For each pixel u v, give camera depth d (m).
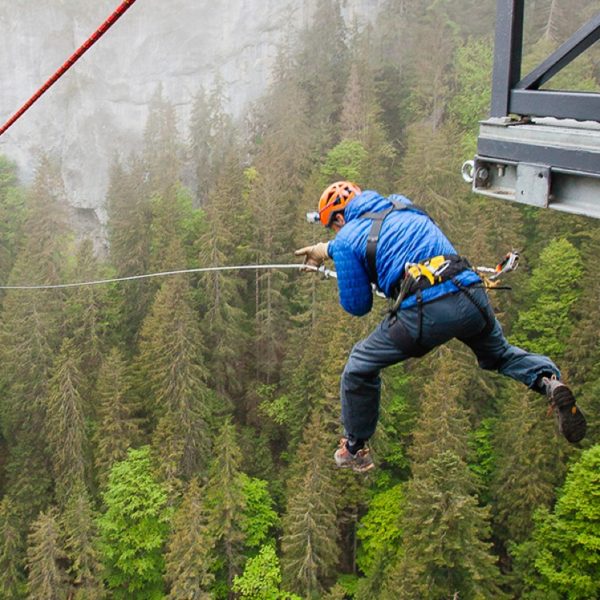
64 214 58.91
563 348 38.72
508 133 3.90
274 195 48.91
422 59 64.56
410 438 38.22
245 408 47.53
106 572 33.00
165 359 38.97
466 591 26.08
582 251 40.97
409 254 4.06
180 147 69.69
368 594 31.86
